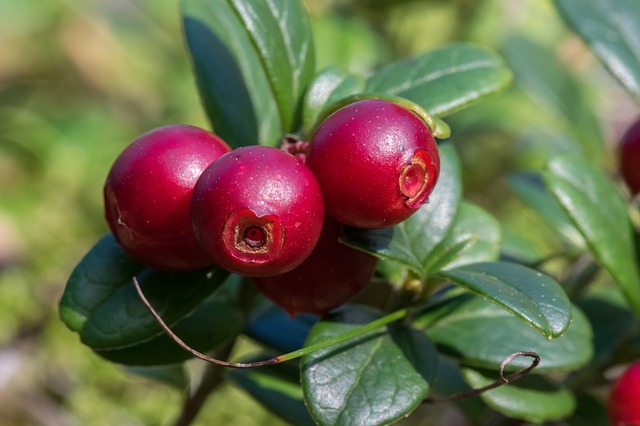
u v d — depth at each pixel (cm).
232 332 13
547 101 17
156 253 11
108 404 19
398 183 11
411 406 11
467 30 24
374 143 11
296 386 14
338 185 11
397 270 12
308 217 11
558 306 11
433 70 12
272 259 11
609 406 13
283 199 10
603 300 14
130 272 12
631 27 14
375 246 11
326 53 23
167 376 14
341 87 12
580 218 13
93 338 11
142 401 19
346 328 12
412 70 12
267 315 13
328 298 11
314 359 11
